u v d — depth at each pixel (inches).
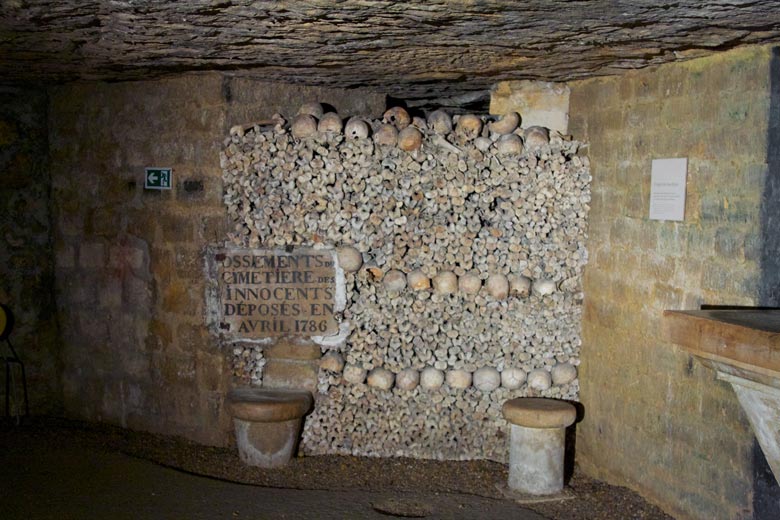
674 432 197.5
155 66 223.0
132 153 259.3
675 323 151.2
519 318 242.8
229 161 239.5
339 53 197.6
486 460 245.4
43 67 227.8
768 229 166.1
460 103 308.5
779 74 163.5
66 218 277.9
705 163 184.5
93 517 194.9
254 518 196.5
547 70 217.6
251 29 169.6
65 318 281.7
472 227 238.4
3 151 274.2
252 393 239.3
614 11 145.9
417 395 244.4
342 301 240.2
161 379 258.4
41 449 243.8
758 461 169.8
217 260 242.7
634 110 213.0
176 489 213.2
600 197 231.5
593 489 222.5
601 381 231.0
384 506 207.3
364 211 237.9
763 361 128.4
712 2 136.6
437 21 158.1
